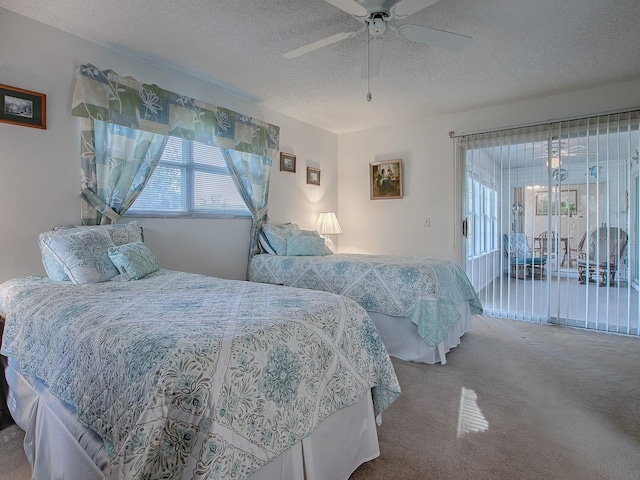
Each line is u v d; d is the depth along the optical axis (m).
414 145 4.61
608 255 3.44
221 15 2.24
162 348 1.02
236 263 3.71
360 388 1.50
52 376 1.32
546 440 1.74
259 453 1.04
